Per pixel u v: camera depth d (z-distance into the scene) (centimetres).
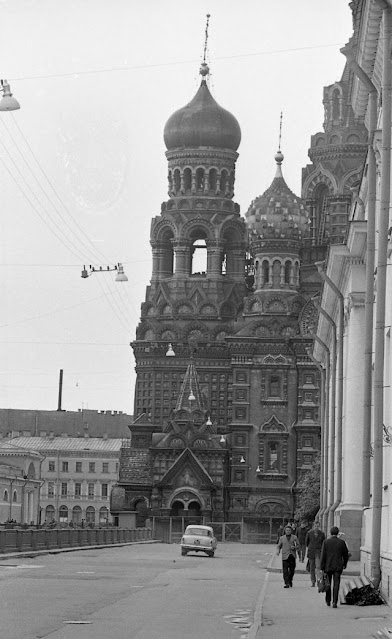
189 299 18950
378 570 4056
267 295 18388
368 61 5050
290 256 18462
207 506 17600
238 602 4088
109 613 3494
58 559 7094
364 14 4647
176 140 19475
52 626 3072
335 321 7969
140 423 18538
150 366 18750
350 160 18712
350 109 18788
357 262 6638
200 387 18575
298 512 13525
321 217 18962
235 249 19300
